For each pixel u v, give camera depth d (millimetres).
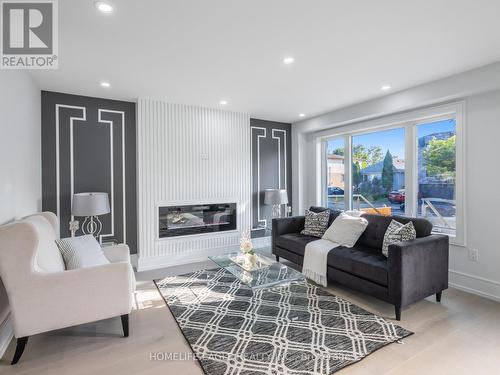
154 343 2000
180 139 3910
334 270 2904
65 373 1695
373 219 3207
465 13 1819
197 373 1692
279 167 5020
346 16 1852
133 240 3770
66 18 1838
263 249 4566
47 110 3285
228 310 2475
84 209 3023
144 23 1910
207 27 1971
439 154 3293
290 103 3865
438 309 2488
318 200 4941
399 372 1682
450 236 3107
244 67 2656
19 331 1731
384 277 2389
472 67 2660
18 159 2406
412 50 2330
